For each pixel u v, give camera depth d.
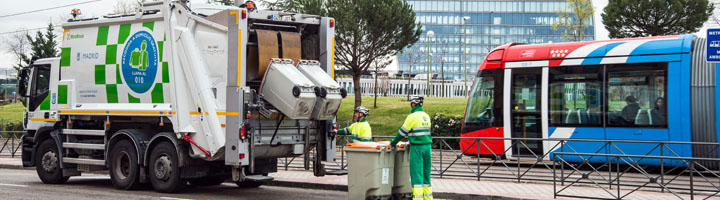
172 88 11.20
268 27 11.31
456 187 12.41
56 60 13.41
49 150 13.48
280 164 16.73
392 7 28.61
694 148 14.80
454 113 33.94
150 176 11.79
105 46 12.40
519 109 17.09
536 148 16.72
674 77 15.07
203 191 12.48
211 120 10.70
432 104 39.75
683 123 14.91
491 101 17.59
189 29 11.09
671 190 11.38
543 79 16.80
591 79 16.16
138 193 11.84
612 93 15.85
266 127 10.91
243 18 10.48
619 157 10.89
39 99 13.68
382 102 41.97
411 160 9.89
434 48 103.06
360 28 28.86
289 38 11.19
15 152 22.69
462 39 103.62
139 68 11.78
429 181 9.98
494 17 103.94
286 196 11.73
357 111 12.18
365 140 12.07
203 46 10.91
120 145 12.18
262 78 10.84
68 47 13.06
